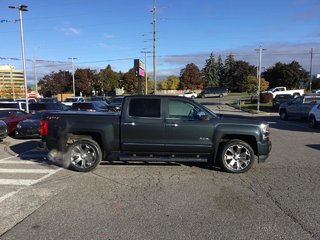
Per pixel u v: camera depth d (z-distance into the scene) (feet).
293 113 83.10
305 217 17.79
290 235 15.62
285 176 26.48
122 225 16.83
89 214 18.31
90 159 28.09
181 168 29.14
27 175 26.96
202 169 28.78
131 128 27.86
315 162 31.99
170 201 20.43
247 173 27.50
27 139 51.39
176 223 17.06
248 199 20.76
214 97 260.83
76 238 15.39
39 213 18.49
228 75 355.77
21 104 91.91
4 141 49.01
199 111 28.19
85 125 28.07
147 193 22.03
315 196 21.30
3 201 20.52
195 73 372.17
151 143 27.89
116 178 25.81
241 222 17.16
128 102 28.27
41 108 76.95
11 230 16.29
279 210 18.84
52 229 16.38
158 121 27.78
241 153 27.63
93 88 373.61
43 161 32.83
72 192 22.29
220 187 23.41
